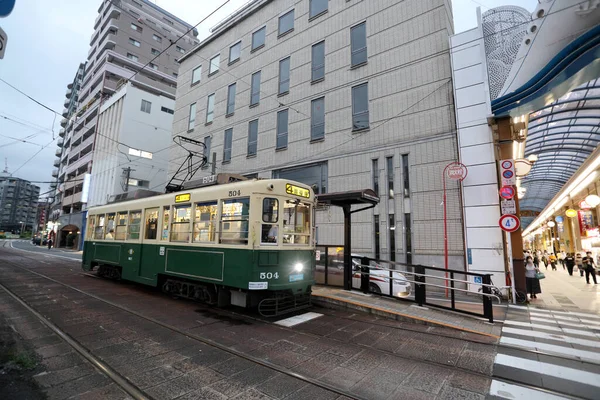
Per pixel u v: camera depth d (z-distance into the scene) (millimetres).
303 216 8031
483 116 11227
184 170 23422
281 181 7445
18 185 98750
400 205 12812
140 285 11258
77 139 45969
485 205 10898
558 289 13352
